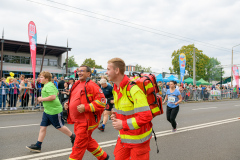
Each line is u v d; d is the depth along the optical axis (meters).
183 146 4.84
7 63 30.94
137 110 1.92
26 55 32.62
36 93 10.34
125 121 1.94
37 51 31.45
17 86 10.51
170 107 6.14
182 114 10.17
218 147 4.81
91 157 3.96
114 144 4.83
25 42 26.23
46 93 3.90
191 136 5.78
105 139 5.26
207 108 13.02
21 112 9.84
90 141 3.16
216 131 6.46
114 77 2.14
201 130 6.56
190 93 19.12
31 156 3.93
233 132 6.35
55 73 31.58
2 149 4.32
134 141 2.07
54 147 4.51
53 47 28.53
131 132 2.08
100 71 28.08
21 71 28.86
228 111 11.59
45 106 3.98
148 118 1.91
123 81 2.06
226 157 4.16
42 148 4.43
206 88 20.89
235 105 15.58
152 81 2.25
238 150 4.61
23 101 10.20
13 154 4.03
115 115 2.21
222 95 23.33
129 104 2.04
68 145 4.68
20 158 3.81
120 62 2.13
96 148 3.20
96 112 3.03
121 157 2.26
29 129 6.18
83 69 3.10
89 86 2.97
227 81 38.19
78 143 2.90
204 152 4.44
